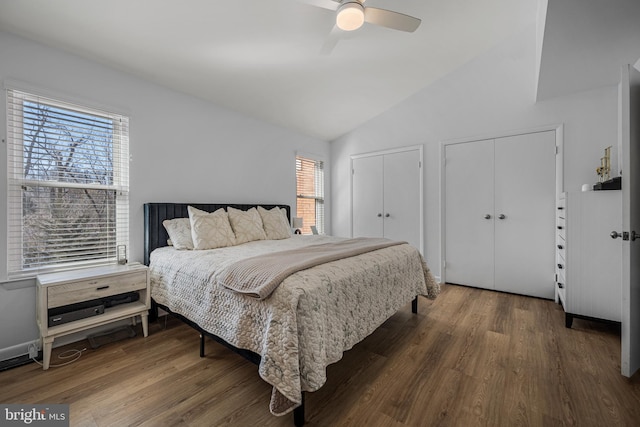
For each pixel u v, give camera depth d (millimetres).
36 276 2053
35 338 2068
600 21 1796
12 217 1993
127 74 2562
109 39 2119
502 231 3371
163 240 2699
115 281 2152
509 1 2561
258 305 1484
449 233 3738
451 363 1863
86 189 2344
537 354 1958
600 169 2604
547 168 3084
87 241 2348
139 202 2641
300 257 1841
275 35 2318
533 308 2855
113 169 2494
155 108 2758
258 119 3805
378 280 2018
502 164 3350
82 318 2027
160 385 1650
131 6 1837
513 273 3316
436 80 3746
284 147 4184
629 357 1654
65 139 2223
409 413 1416
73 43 2129
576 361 1861
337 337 1534
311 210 4684
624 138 1603
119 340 2234
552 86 2758
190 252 2361
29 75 2039
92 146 2367
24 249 2043
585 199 2326
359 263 1927
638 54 2178
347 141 4746
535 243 3176
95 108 2350
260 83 3016
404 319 2607
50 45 2127
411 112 4004
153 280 2381
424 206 3928
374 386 1634
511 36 3215
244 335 1528
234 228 2918
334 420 1373
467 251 3615
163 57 2398
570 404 1458
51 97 2123
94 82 2361
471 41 3104
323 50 2416
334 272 1670
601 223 2262
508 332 2316
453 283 3730
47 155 2137
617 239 2205
